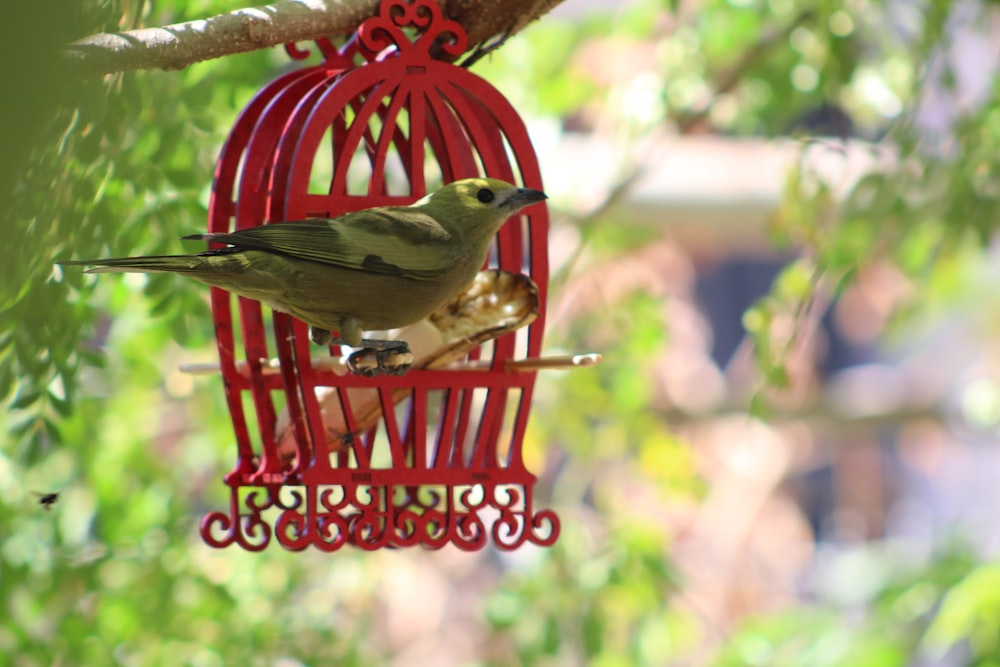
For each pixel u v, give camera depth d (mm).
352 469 6938
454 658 19531
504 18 7539
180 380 13203
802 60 14430
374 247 6664
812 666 14586
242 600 11922
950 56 13414
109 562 11156
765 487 21547
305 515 6980
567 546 13133
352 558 13023
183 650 11281
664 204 18094
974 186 13180
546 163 15344
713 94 14781
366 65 6980
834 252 12617
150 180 9188
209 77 10125
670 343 16375
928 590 14930
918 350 22625
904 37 14102
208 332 10516
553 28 15641
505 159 7852
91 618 10883
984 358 21969
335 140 7887
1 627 10234
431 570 19438
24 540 10922
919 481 24109
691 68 14750
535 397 15164
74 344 8820
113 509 12070
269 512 12367
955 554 15398
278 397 11031
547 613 12812
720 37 14641
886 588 15570
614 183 15016
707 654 19266
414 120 7094
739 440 20984
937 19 12984
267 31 6988
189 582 11617
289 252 6473
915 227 13648
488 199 7043
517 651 12719
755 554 22000
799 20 13891
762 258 24859
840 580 17922
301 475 6902
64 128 6664
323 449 6871
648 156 15016
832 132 16453
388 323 6902
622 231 16312
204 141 10375
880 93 14406
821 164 15008
